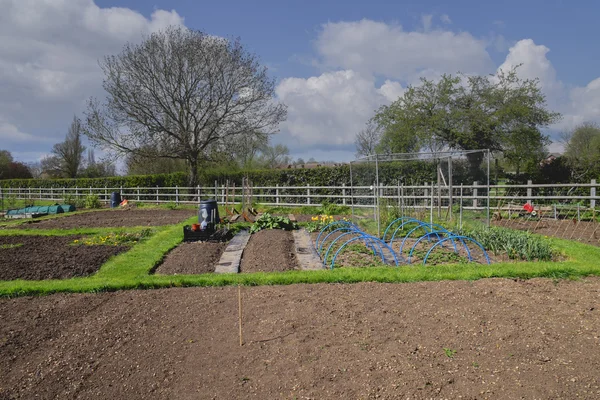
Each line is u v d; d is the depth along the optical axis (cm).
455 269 646
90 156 4647
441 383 334
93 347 428
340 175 1977
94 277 691
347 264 750
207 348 413
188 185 2658
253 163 3647
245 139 2675
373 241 858
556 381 332
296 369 364
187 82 2525
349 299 533
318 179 2039
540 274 608
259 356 391
